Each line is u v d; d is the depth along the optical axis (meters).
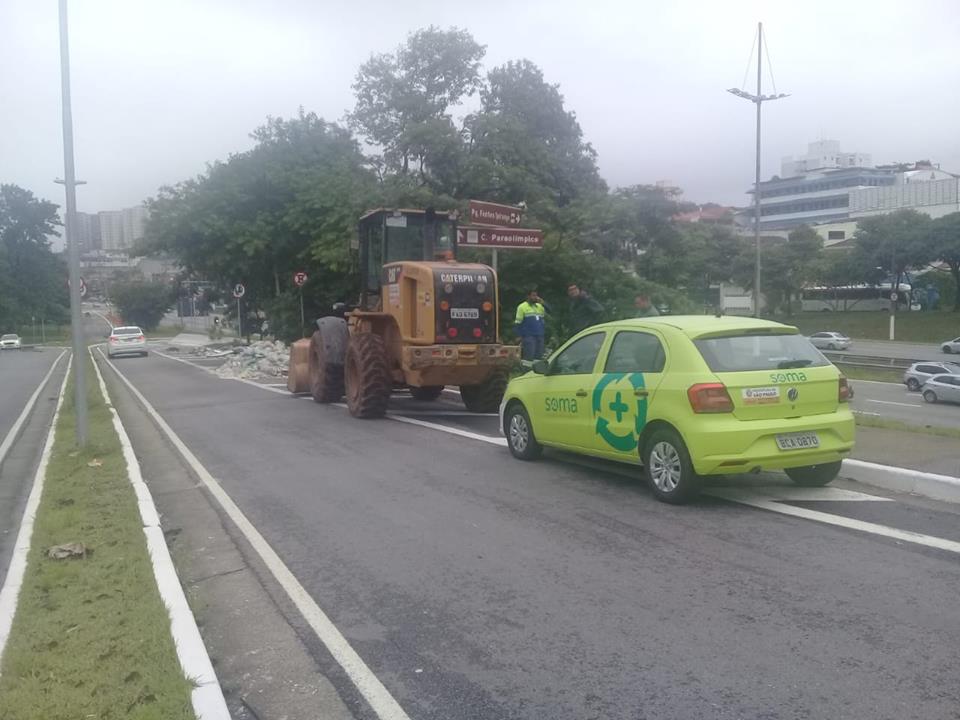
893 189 97.19
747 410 7.27
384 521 7.63
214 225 32.81
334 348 16.12
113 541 7.19
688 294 28.77
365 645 4.99
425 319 13.31
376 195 27.28
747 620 5.03
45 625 5.36
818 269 73.00
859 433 10.16
